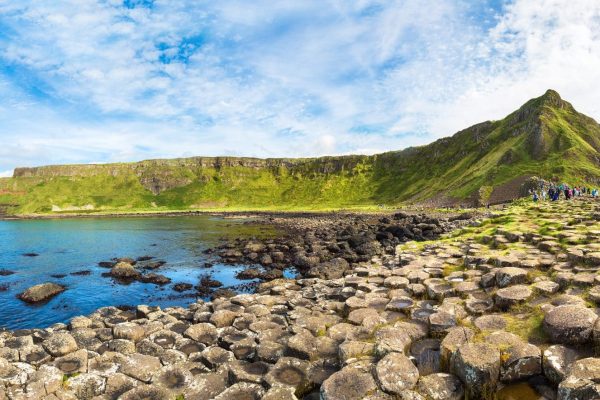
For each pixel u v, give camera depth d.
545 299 9.98
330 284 17.94
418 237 45.19
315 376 8.48
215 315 14.21
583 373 6.02
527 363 6.89
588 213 26.12
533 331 8.30
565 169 101.25
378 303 12.77
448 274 15.16
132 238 64.62
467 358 7.02
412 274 15.08
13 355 11.52
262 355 10.05
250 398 7.97
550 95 155.00
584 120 151.25
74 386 9.38
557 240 17.53
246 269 35.53
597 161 111.31
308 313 13.88
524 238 19.41
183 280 31.78
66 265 39.84
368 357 8.45
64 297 26.89
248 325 13.52
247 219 114.25
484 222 29.09
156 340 12.84
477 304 10.72
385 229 48.72
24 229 90.00
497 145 151.12
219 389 8.82
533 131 132.50
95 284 30.75
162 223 103.69
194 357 10.93
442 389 6.85
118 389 9.26
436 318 9.63
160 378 9.44
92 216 156.12
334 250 39.91
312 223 82.81
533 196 58.81
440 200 129.00
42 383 9.47
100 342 13.10
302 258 35.31
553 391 6.50
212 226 87.56
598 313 8.57
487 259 15.17
